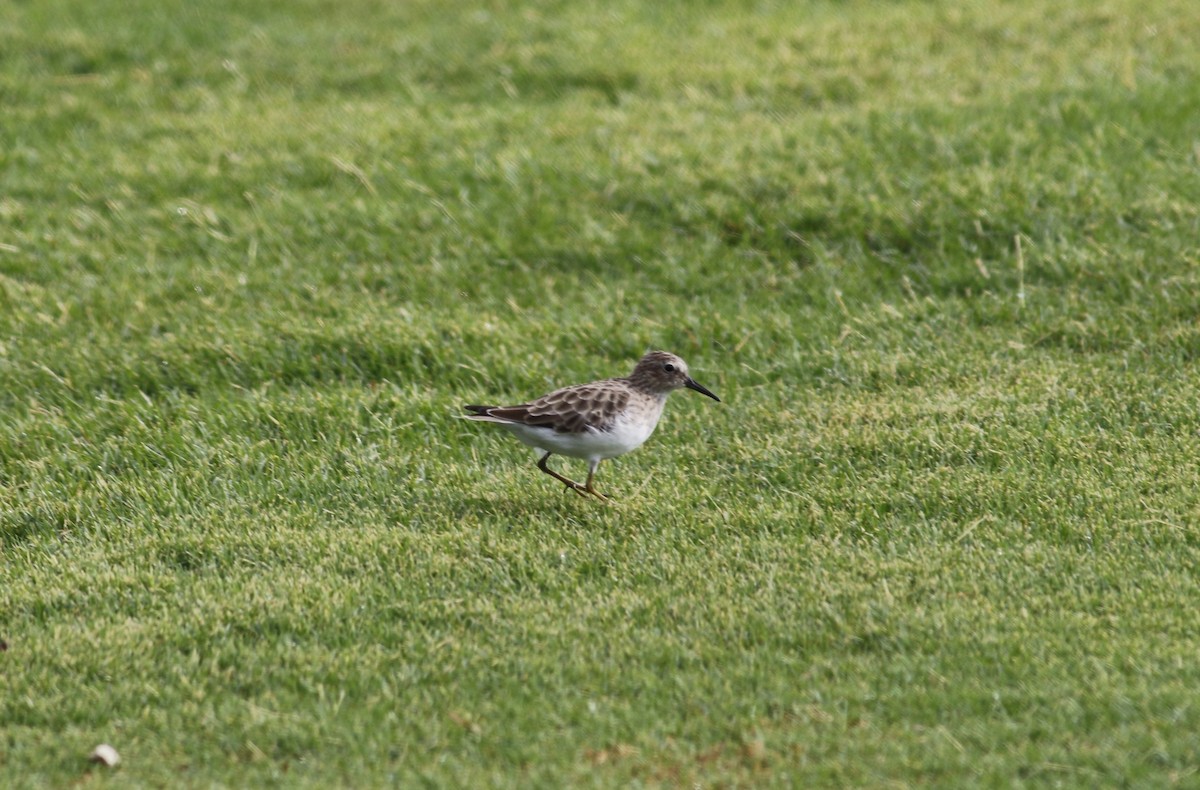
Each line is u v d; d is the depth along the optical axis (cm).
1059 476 1239
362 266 1789
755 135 2027
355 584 1098
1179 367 1436
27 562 1163
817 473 1280
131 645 1022
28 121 2245
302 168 2041
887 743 895
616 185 1911
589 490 1248
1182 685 931
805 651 1004
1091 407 1368
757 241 1795
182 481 1301
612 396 1212
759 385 1497
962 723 912
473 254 1798
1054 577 1078
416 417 1410
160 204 1966
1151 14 2414
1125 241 1681
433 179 1986
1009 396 1391
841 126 2027
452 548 1158
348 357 1551
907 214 1778
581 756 899
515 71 2375
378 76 2417
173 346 1577
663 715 936
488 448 1375
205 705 959
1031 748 879
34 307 1692
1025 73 2195
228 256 1823
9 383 1530
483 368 1517
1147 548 1114
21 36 2580
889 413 1380
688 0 2731
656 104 2208
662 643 1014
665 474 1304
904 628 1015
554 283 1739
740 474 1290
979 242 1733
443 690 966
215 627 1041
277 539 1170
